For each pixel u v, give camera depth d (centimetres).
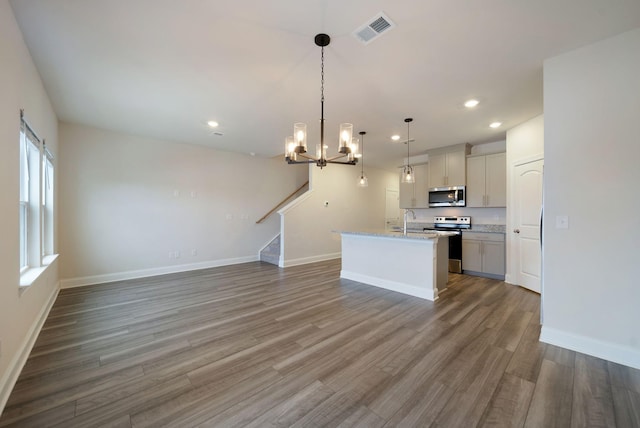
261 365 201
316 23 189
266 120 384
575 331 225
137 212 464
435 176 545
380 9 176
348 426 144
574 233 225
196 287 408
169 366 199
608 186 211
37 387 174
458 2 170
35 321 244
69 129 401
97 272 427
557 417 151
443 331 259
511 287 411
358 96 305
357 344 234
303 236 607
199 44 213
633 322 202
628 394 170
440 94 301
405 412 154
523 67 247
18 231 199
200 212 538
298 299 354
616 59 206
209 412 154
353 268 457
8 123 176
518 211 411
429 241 352
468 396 168
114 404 160
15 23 183
